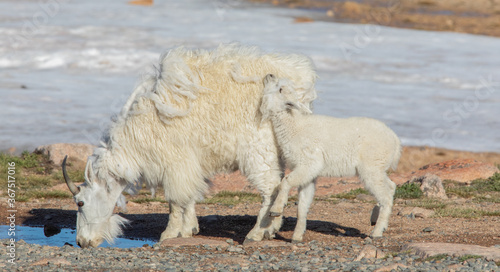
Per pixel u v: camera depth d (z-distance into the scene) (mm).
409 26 97250
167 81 15836
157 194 26062
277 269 13102
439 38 87000
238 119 15875
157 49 71625
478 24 99938
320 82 61500
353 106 53312
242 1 115000
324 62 69125
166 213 21875
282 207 15234
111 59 67375
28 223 20516
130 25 85000
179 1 111500
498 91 60906
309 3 115312
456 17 105125
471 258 13375
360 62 70250
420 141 44688
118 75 62344
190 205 17172
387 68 68812
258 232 16203
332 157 15461
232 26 87875
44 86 57438
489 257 13477
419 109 54125
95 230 16344
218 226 19156
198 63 16234
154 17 93375
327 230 18266
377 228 16219
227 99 15828
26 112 48875
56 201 24078
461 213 20875
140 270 13148
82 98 53688
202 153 16188
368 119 15719
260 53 16391
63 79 60219
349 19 100750
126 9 98500
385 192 15641
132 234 18875
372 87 61031
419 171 29031
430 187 25156
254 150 15922
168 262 13875
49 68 64125
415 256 14055
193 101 15844
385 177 15766
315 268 13078
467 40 86312
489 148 43500
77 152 30531
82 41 74188
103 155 16234
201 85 15891
